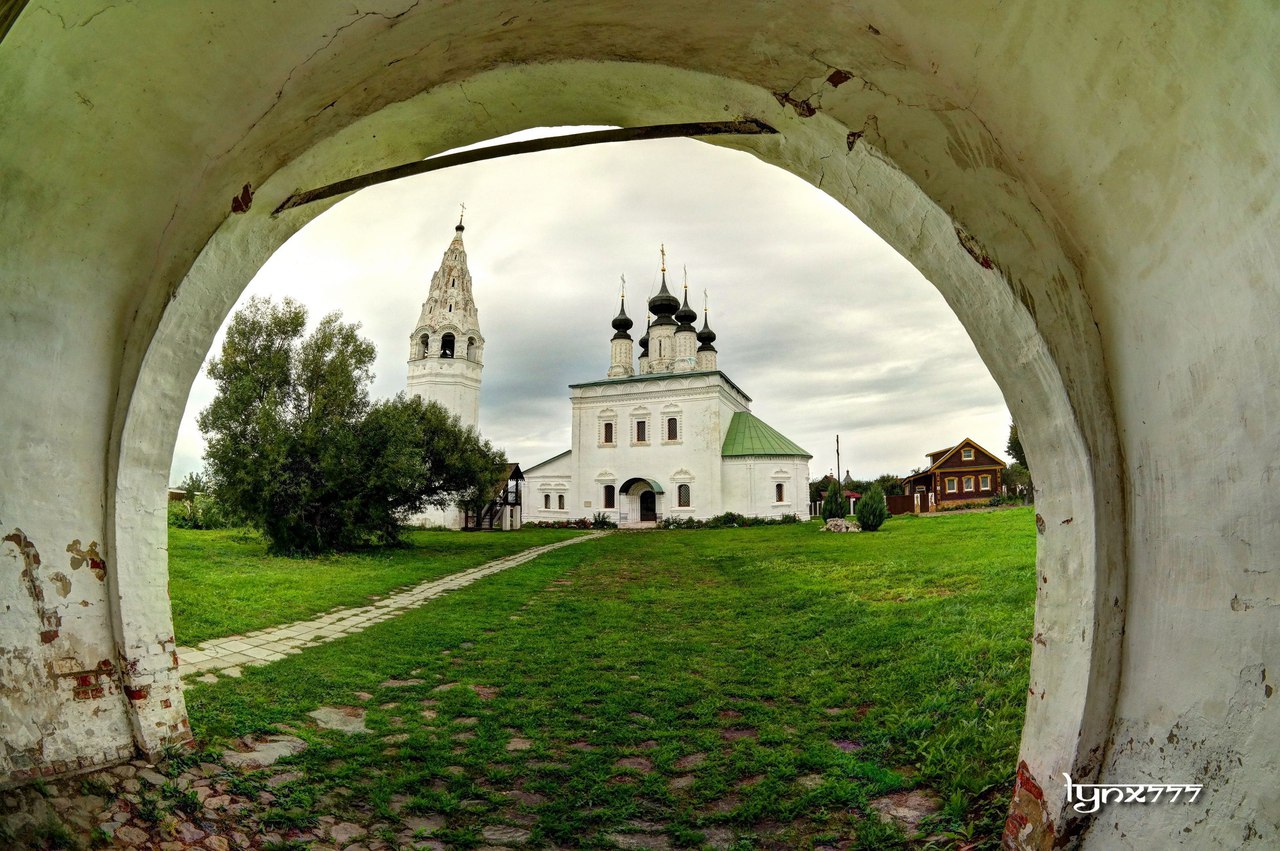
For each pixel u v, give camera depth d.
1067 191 2.67
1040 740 2.80
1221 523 2.18
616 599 12.02
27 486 3.41
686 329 53.47
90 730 3.51
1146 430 2.52
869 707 5.35
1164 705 2.36
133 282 3.73
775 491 45.31
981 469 41.09
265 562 16.50
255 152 3.50
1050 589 2.87
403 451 19.91
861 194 3.16
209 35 3.05
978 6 2.52
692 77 3.07
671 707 5.68
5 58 2.76
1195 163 2.13
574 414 48.25
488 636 8.94
